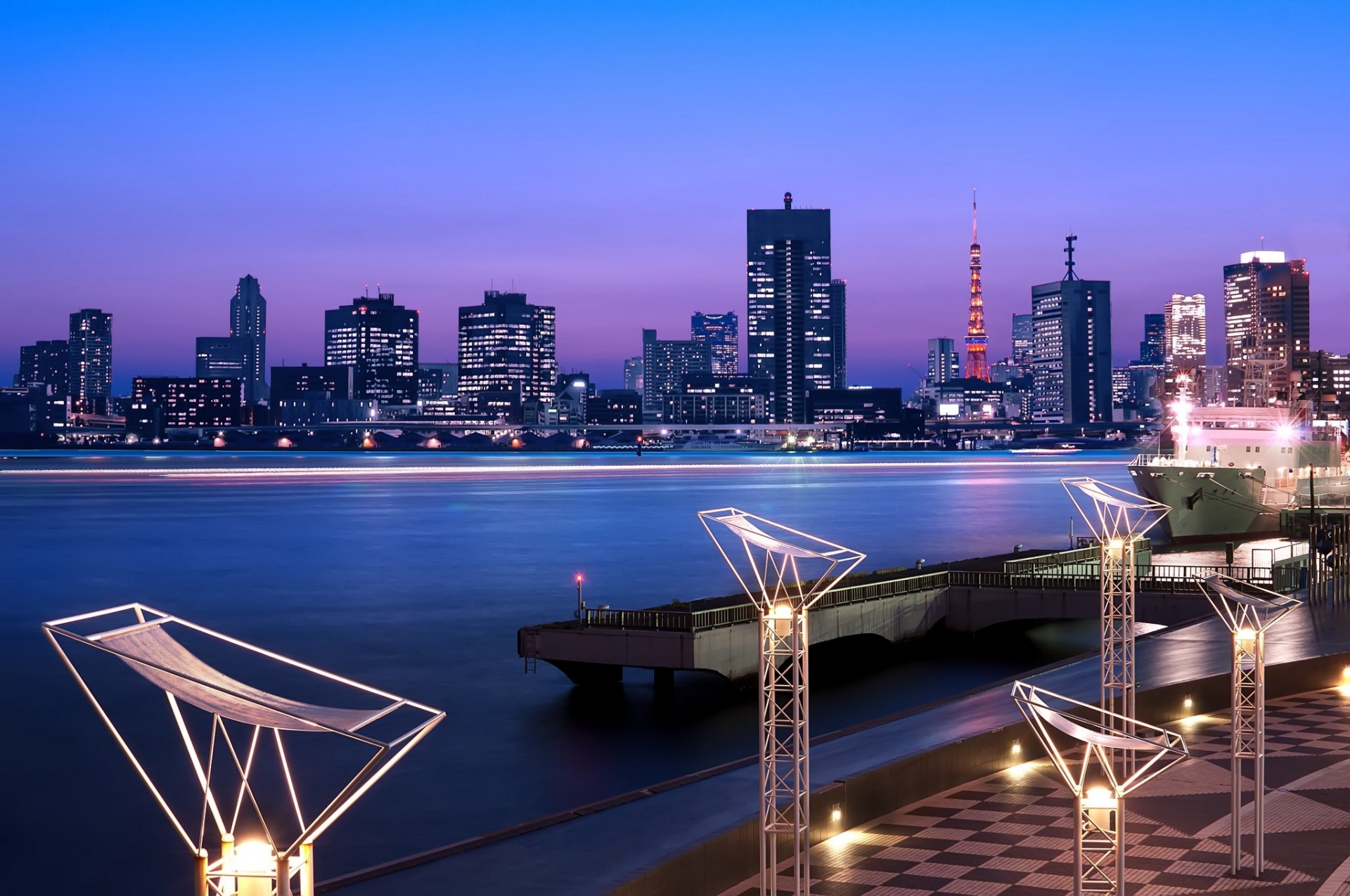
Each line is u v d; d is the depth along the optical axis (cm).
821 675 8712
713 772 4750
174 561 16638
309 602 12600
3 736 7131
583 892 3516
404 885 3594
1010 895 3766
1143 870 3978
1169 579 10156
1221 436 17638
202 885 1956
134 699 8038
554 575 14788
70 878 4988
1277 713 6066
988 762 5072
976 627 9944
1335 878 3894
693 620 7831
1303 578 10394
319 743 6950
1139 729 5691
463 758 6588
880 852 4162
